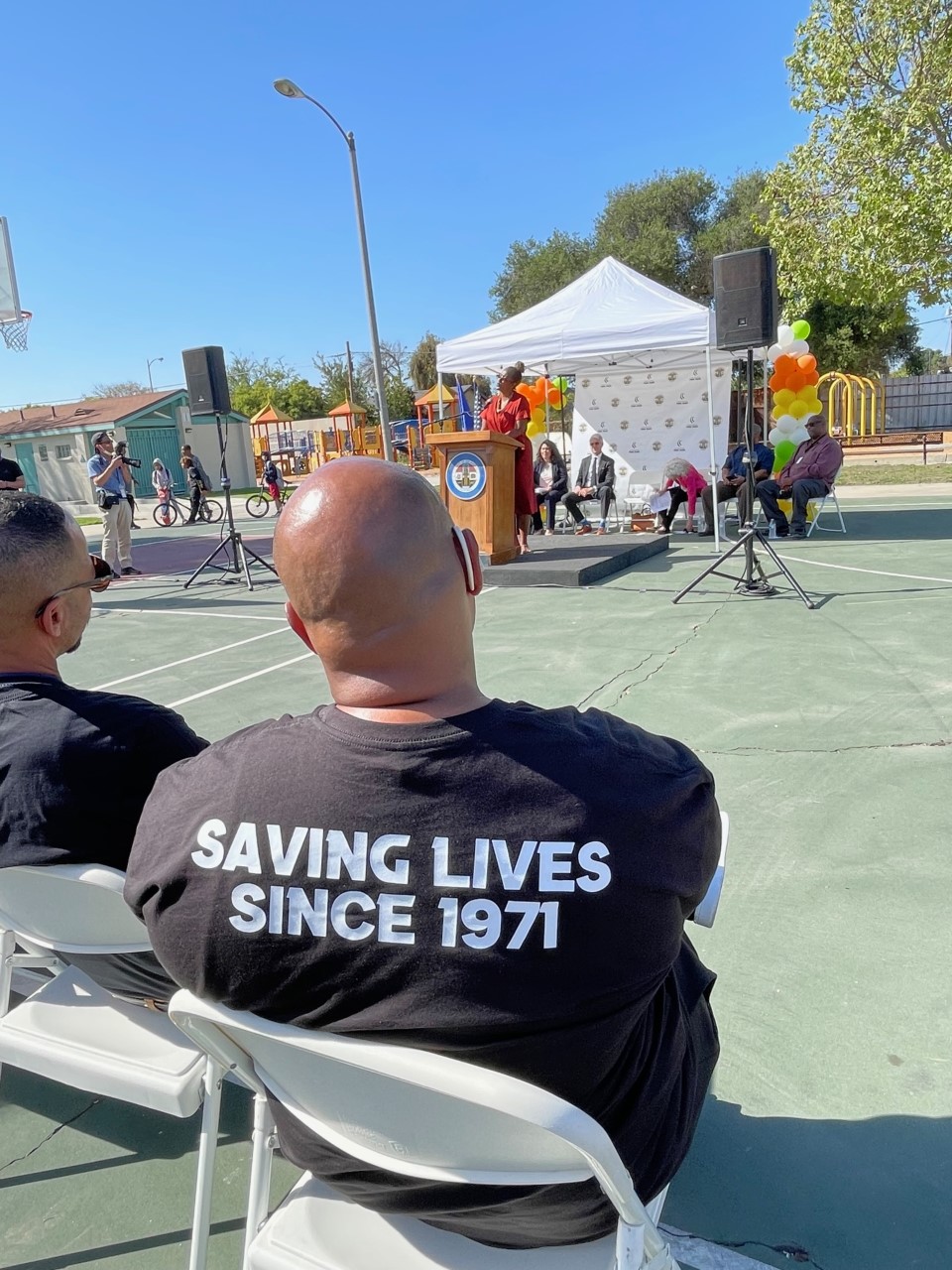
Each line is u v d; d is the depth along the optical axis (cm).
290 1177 174
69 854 141
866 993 213
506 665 511
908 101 1559
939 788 315
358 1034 89
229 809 95
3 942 175
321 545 92
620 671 484
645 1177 104
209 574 1033
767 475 1007
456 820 88
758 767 345
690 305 896
